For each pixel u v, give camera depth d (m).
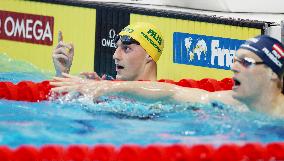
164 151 13.90
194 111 16.69
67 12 23.39
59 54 18.86
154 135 15.23
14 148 13.98
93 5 22.97
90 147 14.06
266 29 20.69
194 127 15.82
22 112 16.86
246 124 15.98
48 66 23.67
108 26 22.77
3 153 13.62
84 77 19.11
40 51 23.84
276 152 14.26
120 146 14.26
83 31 23.20
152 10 22.25
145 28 19.05
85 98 17.33
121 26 22.56
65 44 18.97
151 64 19.09
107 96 17.27
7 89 18.42
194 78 21.88
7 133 15.07
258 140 15.05
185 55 21.97
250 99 16.47
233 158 13.97
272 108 16.47
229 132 15.51
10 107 17.36
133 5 23.19
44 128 15.51
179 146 14.04
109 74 22.75
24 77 22.34
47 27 23.70
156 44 19.08
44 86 18.55
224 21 21.27
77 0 23.34
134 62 18.89
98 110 16.95
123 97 17.22
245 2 22.81
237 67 16.34
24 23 24.08
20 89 18.44
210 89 20.08
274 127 15.82
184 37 21.92
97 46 23.02
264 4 22.72
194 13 22.00
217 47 21.42
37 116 16.50
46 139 14.73
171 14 22.00
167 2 23.30
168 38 22.14
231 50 21.17
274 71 16.30
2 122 15.90
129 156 13.77
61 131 15.32
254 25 20.83
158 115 16.58
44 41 23.73
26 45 24.09
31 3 23.89
